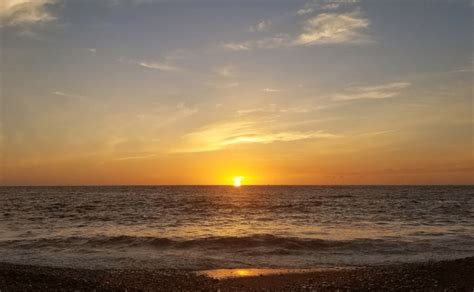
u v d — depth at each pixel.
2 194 138.00
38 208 67.62
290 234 34.94
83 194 138.62
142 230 37.94
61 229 38.88
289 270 22.09
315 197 114.06
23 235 34.62
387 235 34.41
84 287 15.59
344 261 25.00
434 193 150.25
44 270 19.61
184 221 46.44
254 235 31.73
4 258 25.47
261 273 21.25
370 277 18.00
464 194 139.50
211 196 121.56
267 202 86.00
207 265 23.83
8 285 14.44
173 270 22.22
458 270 17.36
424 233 35.75
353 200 96.19
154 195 130.00
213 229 38.69
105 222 45.34
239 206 71.69
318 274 20.39
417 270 18.23
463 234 35.03
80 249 28.31
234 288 17.73
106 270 21.45
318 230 37.94
